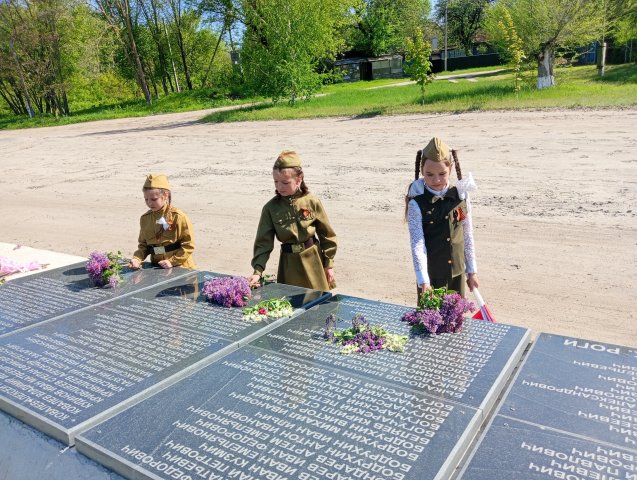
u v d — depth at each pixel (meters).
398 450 1.96
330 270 4.01
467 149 12.01
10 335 3.24
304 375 2.55
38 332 3.26
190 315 3.37
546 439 1.98
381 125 17.25
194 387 2.52
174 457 2.04
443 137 13.83
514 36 19.45
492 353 2.66
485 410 2.21
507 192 8.51
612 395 2.24
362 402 2.29
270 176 11.70
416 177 3.47
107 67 43.69
